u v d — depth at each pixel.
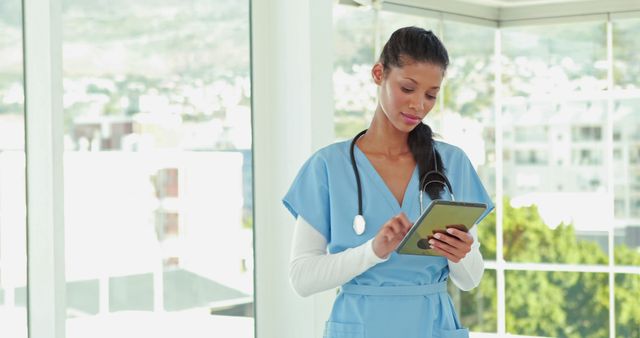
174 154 3.60
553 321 6.54
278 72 3.80
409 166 2.10
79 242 3.23
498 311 6.63
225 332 3.80
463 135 6.34
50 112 3.01
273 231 3.83
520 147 6.60
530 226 6.59
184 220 3.64
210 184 3.72
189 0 3.65
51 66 3.01
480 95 6.48
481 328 6.54
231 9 3.80
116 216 3.38
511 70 6.60
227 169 3.79
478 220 1.91
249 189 3.86
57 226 3.02
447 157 2.14
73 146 3.21
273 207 3.83
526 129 6.58
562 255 6.52
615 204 6.37
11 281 2.99
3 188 2.97
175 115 3.60
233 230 3.81
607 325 6.38
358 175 2.08
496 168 6.60
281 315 3.82
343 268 1.93
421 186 2.07
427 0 5.95
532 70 6.56
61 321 3.04
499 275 6.65
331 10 3.79
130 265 3.43
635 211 6.32
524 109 6.58
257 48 3.79
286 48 3.77
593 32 6.39
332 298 3.80
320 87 3.75
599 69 6.39
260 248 3.82
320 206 2.09
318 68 3.74
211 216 3.72
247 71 3.86
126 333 3.42
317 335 3.75
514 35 6.58
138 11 3.45
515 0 6.34
